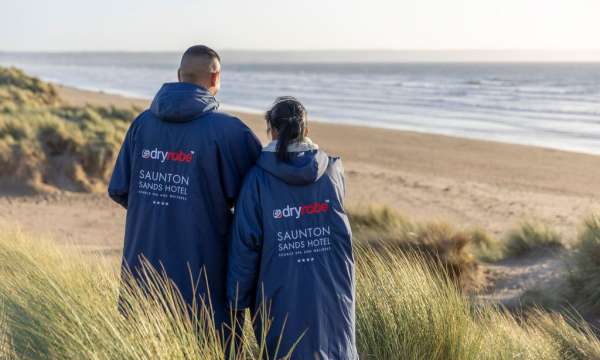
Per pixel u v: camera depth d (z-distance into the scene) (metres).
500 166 24.62
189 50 2.96
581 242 7.60
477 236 10.90
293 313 2.71
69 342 2.56
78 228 12.29
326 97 72.00
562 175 22.61
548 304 6.60
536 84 107.00
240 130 2.89
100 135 17.05
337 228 2.78
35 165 14.90
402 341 3.49
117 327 2.69
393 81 121.56
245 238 2.72
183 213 2.86
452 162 25.64
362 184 20.05
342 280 2.79
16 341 2.71
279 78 139.25
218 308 2.93
